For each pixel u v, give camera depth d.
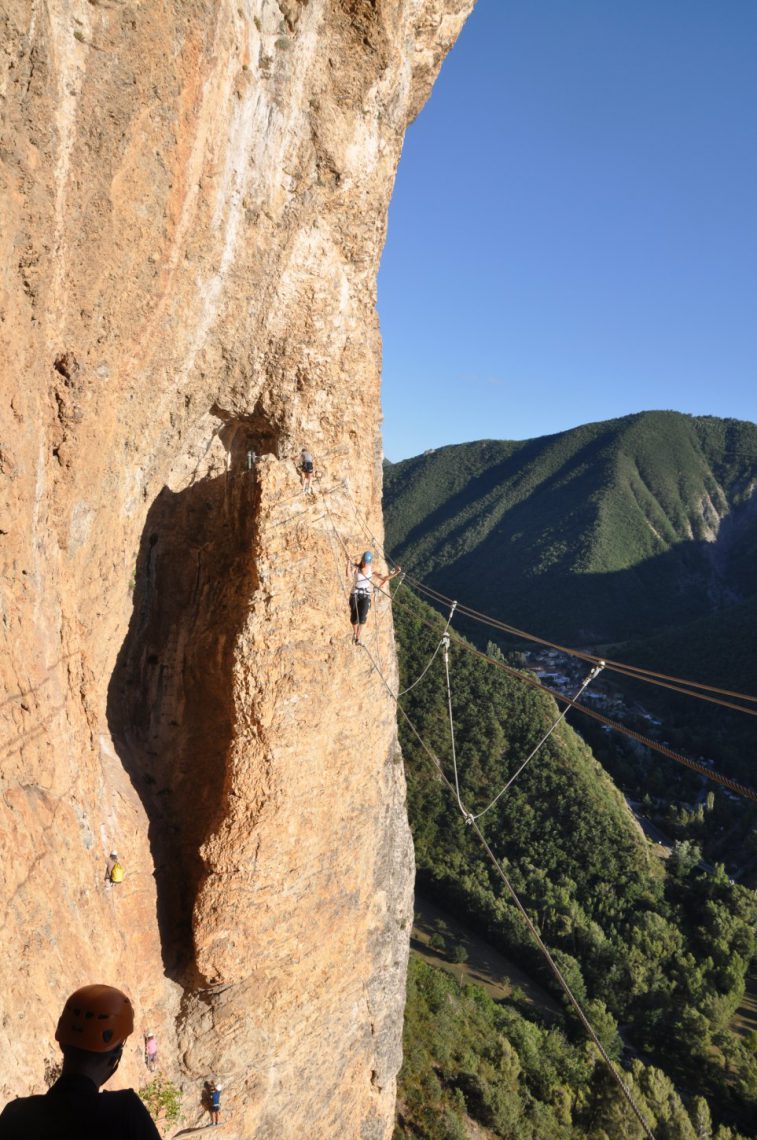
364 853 16.59
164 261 11.18
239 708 14.16
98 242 9.88
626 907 69.19
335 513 15.61
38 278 9.02
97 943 11.79
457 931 68.31
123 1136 2.72
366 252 14.92
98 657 13.22
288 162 12.80
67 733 11.65
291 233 13.52
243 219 12.48
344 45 12.59
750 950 65.25
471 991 50.12
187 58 9.92
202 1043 14.28
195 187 11.14
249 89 11.43
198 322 12.64
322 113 12.83
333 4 12.21
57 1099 2.76
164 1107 13.25
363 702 16.11
